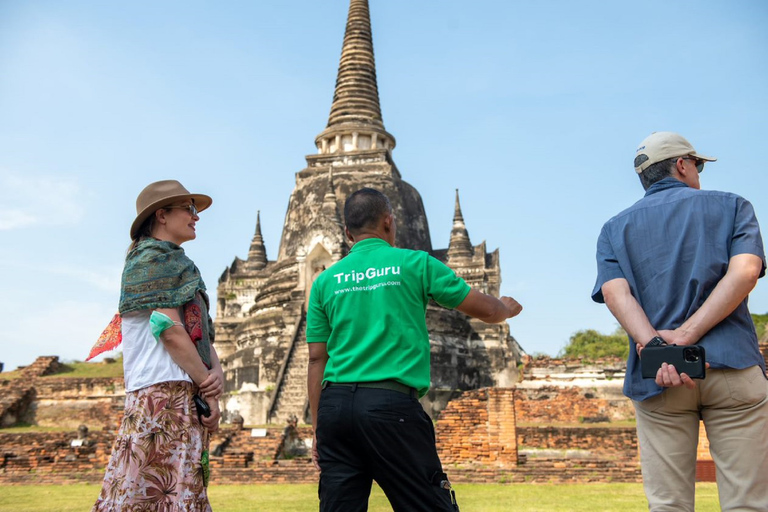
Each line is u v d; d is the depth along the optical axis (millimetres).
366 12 45812
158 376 4711
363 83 43375
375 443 4230
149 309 4801
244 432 21781
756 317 27422
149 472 4520
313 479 18016
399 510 4270
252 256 44969
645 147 4805
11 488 16453
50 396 34531
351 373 4422
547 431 22297
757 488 3961
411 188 40719
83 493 15070
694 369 3836
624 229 4594
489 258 40750
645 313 4395
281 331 33062
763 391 4031
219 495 14398
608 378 28688
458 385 33125
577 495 13094
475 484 15602
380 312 4496
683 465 4184
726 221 4277
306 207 38750
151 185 5234
